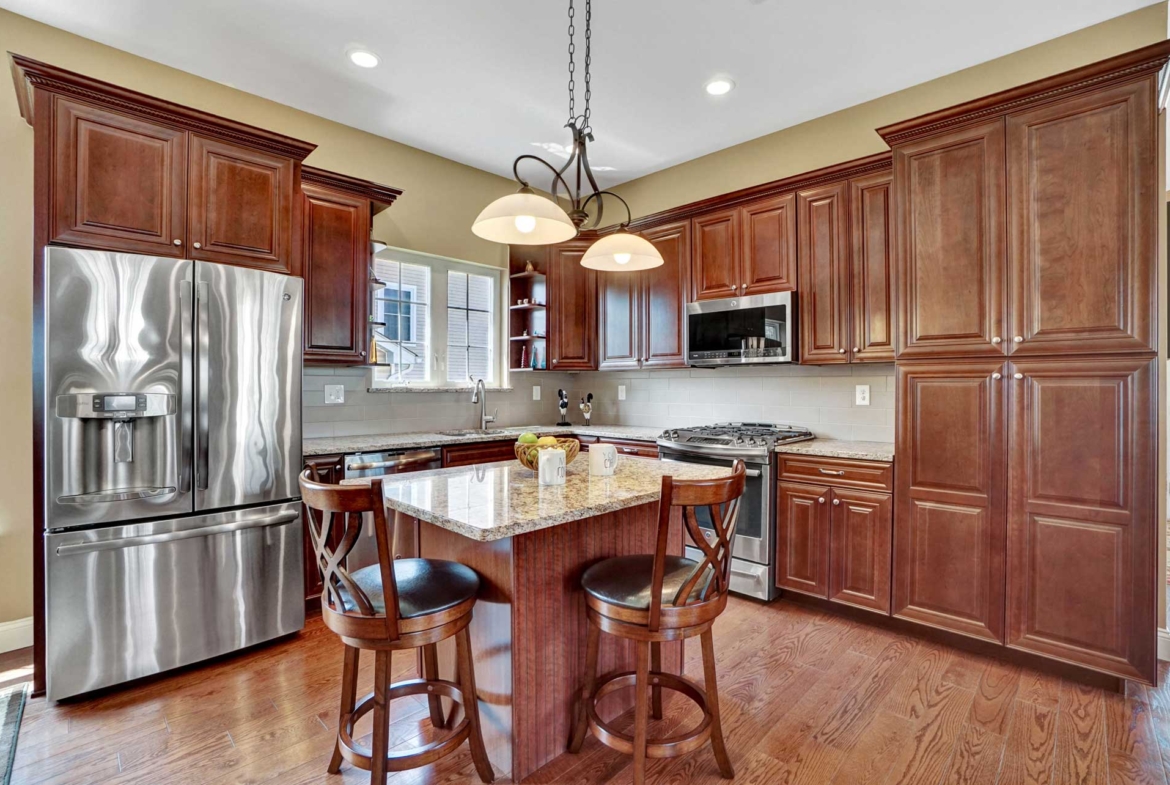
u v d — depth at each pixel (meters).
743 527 3.06
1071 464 2.14
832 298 3.07
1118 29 2.46
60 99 2.05
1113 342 2.06
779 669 2.30
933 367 2.46
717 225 3.59
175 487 2.23
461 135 3.62
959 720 1.94
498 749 1.70
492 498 1.64
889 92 3.10
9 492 2.45
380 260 3.71
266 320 2.47
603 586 1.60
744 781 1.65
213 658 2.39
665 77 2.92
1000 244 2.29
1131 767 1.69
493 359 4.38
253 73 2.88
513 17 2.43
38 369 2.02
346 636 1.44
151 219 2.23
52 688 2.01
